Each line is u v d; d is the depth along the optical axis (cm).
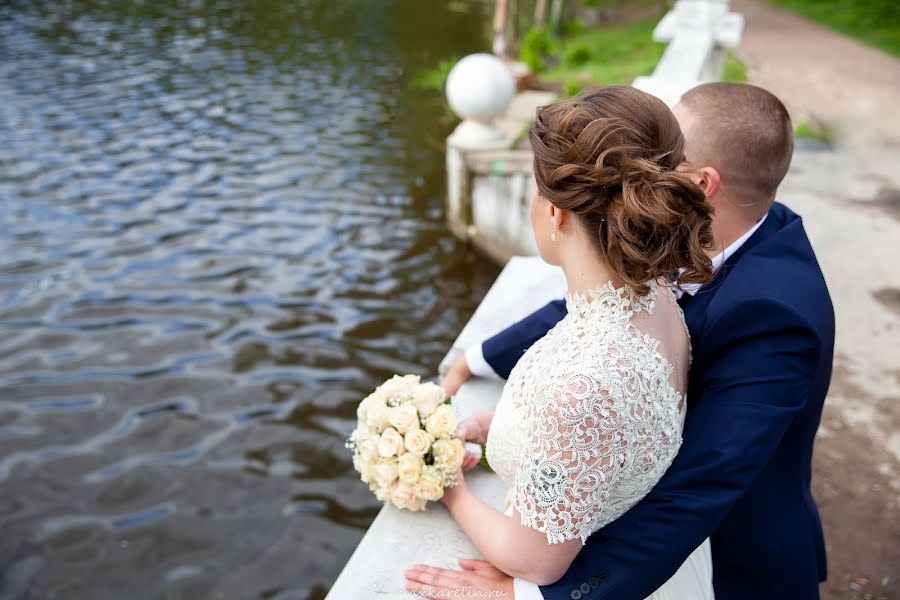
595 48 1432
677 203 115
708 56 629
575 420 117
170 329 596
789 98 949
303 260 700
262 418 504
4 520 425
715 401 139
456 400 201
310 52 1423
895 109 895
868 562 279
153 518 429
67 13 1659
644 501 134
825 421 351
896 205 591
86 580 391
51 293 643
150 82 1231
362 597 146
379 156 948
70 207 801
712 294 154
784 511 153
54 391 526
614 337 121
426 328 601
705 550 161
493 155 636
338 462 471
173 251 716
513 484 146
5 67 1280
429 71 1312
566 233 127
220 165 919
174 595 384
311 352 571
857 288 462
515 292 259
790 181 642
